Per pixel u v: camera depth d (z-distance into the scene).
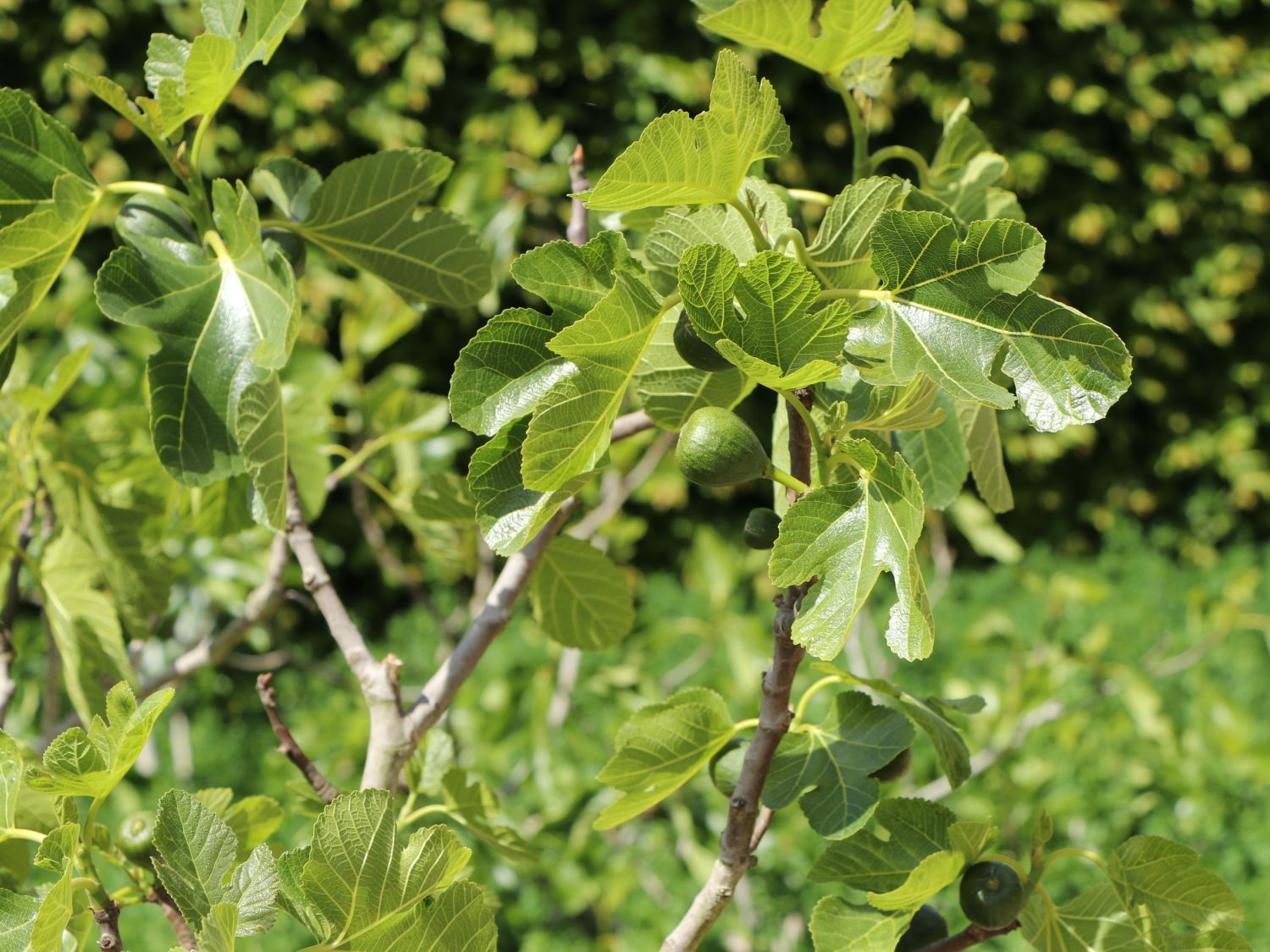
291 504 1.22
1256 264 5.41
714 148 0.88
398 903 0.90
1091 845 2.56
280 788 2.57
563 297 0.90
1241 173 5.53
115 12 4.03
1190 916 1.03
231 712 3.72
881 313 0.92
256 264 1.08
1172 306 5.37
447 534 1.74
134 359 2.07
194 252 1.10
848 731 1.06
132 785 2.79
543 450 0.87
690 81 4.52
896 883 1.04
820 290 0.93
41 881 1.20
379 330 2.27
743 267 0.87
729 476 0.93
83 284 2.52
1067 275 5.36
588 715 2.68
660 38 4.56
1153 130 5.33
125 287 1.07
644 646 2.49
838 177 4.82
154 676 1.48
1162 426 5.59
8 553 1.35
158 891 1.09
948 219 0.91
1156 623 4.01
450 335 4.41
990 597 4.45
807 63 1.03
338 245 1.21
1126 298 5.38
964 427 1.17
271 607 1.46
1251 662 3.81
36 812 1.13
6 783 0.95
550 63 4.45
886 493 0.89
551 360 0.91
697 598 3.98
